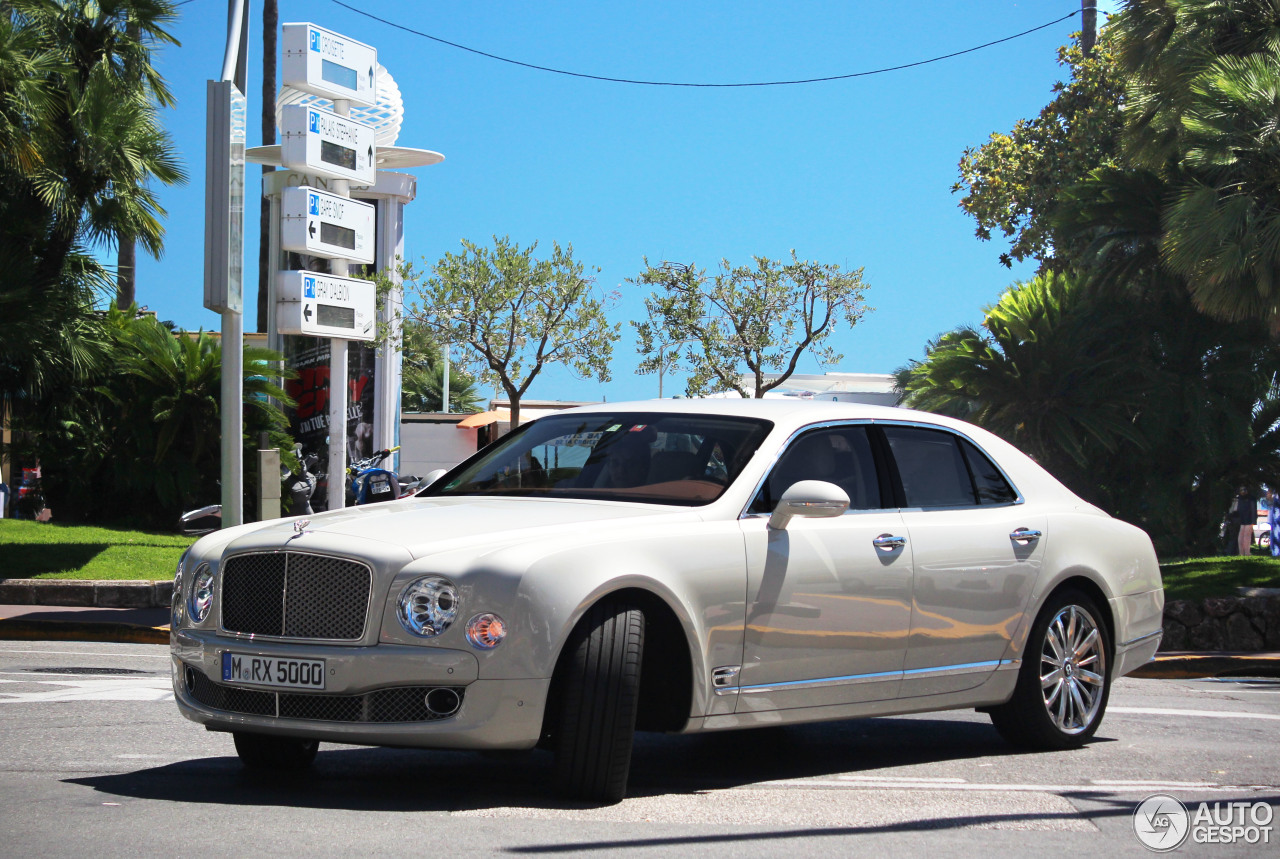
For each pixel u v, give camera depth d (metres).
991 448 7.23
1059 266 30.42
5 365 18.73
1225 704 9.56
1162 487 22.48
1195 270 17.98
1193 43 19.92
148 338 22.78
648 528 5.46
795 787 5.84
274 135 31.09
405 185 27.19
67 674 9.92
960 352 22.89
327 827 4.71
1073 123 30.25
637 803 5.25
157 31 19.03
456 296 24.78
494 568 4.97
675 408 6.59
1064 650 7.17
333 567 5.09
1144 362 22.20
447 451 41.50
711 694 5.52
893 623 6.23
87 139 17.86
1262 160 17.84
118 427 23.05
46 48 18.27
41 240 18.19
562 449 6.51
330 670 4.98
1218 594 14.53
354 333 21.62
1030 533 6.96
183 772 5.96
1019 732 7.04
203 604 5.45
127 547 17.59
